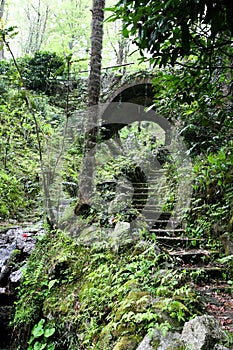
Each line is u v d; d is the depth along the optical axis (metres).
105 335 2.22
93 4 4.54
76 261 3.32
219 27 1.30
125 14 1.65
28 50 16.50
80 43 15.31
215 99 2.59
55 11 16.78
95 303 2.60
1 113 5.99
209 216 4.59
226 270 3.59
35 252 3.79
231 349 1.75
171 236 4.84
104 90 7.47
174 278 2.47
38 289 3.23
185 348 1.78
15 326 3.12
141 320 2.04
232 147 2.72
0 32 3.80
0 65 9.23
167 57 1.73
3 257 3.96
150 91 7.04
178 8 1.35
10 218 4.98
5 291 3.50
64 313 2.78
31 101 4.34
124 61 12.66
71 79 8.05
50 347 2.68
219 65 2.42
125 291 2.47
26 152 5.85
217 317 2.56
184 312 2.12
